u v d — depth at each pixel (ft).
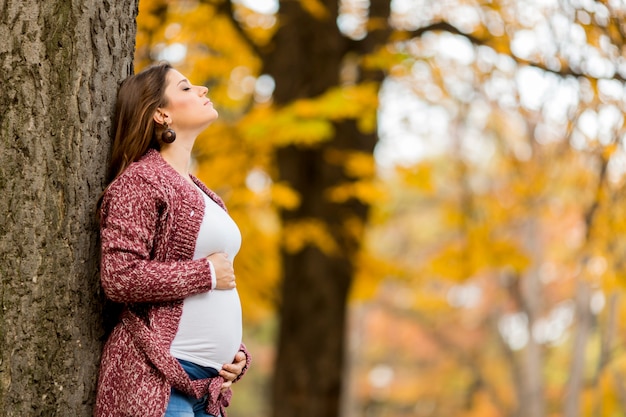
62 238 13.20
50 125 13.23
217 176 35.24
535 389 85.35
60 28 13.35
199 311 13.00
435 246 100.42
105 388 12.73
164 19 32.07
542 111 32.76
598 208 33.30
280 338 40.50
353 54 38.04
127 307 13.02
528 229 78.28
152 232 12.76
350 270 40.06
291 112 31.65
